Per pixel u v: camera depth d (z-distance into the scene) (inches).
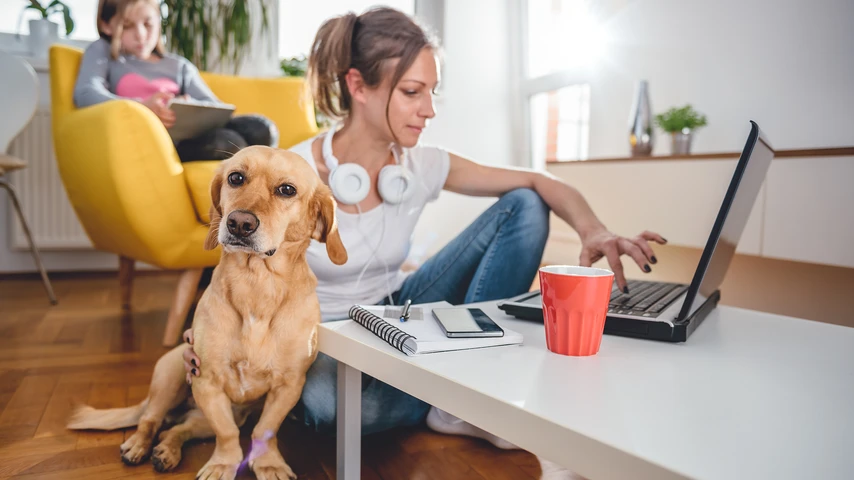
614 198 92.3
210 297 35.8
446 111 143.4
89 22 126.0
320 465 41.7
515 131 152.2
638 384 23.6
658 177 84.0
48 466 40.6
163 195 69.6
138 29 95.3
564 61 136.1
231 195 34.3
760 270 79.4
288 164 35.1
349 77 43.6
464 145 146.6
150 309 93.7
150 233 69.9
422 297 50.3
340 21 44.0
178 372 42.5
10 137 96.0
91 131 70.9
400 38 41.4
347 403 32.3
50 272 123.0
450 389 23.7
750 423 19.7
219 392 36.2
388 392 42.5
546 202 49.6
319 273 45.5
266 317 35.2
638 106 94.7
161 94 76.6
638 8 112.7
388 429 47.2
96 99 82.8
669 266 90.2
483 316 32.3
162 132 70.1
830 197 63.4
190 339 37.2
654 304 35.3
